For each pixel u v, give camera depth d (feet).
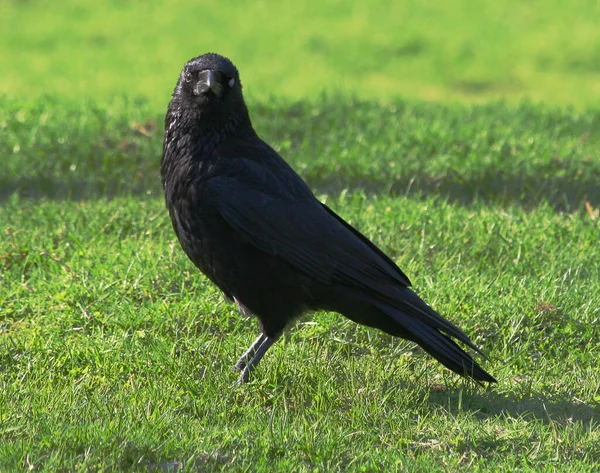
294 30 118.32
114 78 95.35
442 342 26.86
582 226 42.73
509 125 63.05
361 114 64.13
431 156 55.72
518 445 24.71
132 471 22.18
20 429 24.17
